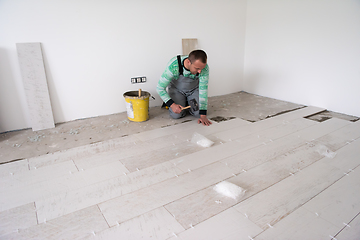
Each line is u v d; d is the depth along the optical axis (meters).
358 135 2.51
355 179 1.75
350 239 1.25
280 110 3.43
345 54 3.10
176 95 3.00
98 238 1.29
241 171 1.88
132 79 3.38
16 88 2.69
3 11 2.45
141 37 3.29
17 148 2.34
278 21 3.79
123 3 3.05
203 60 2.22
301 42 3.55
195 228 1.34
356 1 2.87
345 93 3.20
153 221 1.39
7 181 1.80
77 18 2.83
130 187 1.71
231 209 1.48
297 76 3.71
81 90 3.07
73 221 1.41
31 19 2.59
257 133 2.59
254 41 4.24
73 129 2.81
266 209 1.47
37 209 1.51
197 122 2.96
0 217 1.44
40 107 2.78
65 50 2.85
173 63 2.61
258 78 4.32
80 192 1.66
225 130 2.69
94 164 2.02
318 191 1.63
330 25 3.18
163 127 2.82
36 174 1.89
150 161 2.05
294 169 1.90
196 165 1.98
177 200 1.57
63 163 2.04
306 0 3.37
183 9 3.53
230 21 4.09
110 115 3.30
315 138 2.45
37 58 2.68
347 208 1.47
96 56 3.05
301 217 1.40
